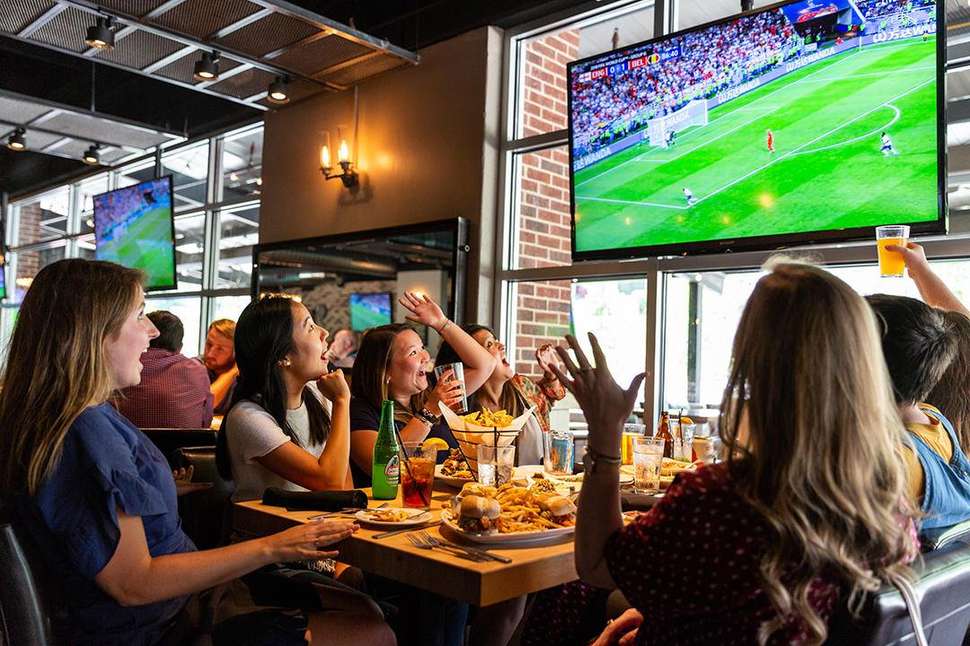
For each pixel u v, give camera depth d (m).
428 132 5.04
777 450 1.08
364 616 1.77
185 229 7.47
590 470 1.29
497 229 4.80
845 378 1.08
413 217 5.08
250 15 4.28
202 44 4.61
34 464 1.37
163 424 3.36
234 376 4.55
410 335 2.62
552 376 3.14
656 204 3.70
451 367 2.38
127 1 4.15
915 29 2.89
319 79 5.28
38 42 4.73
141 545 1.42
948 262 3.27
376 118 5.36
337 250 5.48
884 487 1.10
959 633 1.28
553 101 4.68
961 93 3.27
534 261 4.76
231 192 6.93
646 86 3.68
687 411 4.02
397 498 2.04
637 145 3.74
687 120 3.56
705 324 3.99
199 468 2.35
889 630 1.08
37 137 6.97
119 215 7.07
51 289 1.48
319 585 1.81
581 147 3.95
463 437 2.09
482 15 4.80
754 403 1.11
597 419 1.28
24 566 1.33
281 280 5.87
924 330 1.55
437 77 5.02
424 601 1.86
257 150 6.71
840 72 3.09
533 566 1.40
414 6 5.18
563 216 4.66
